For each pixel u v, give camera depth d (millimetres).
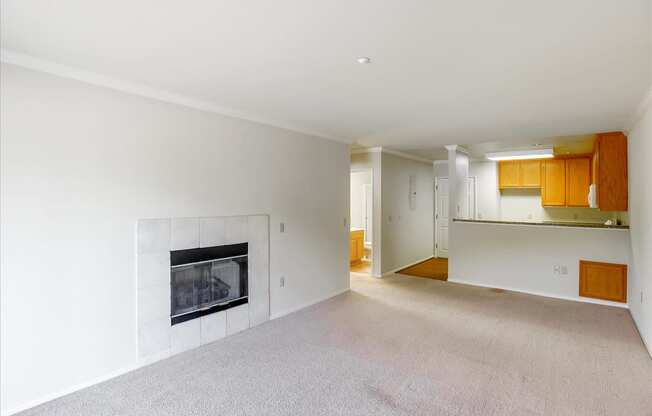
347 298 4984
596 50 2164
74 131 2537
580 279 4852
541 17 1766
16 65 2277
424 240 7852
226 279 3635
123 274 2814
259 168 3941
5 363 2254
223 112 3521
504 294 5184
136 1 1634
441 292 5293
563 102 3291
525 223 5301
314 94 3094
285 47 2146
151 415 2289
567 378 2773
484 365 2982
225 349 3293
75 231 2549
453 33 1949
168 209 3104
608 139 4641
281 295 4242
